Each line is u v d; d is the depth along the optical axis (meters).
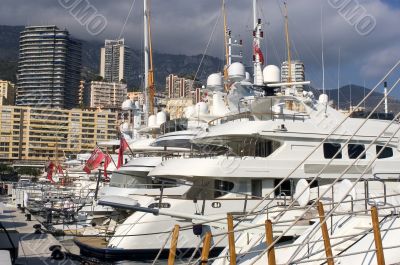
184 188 21.34
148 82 37.38
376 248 8.77
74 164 48.06
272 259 9.02
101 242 20.20
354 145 20.67
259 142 20.25
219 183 19.48
